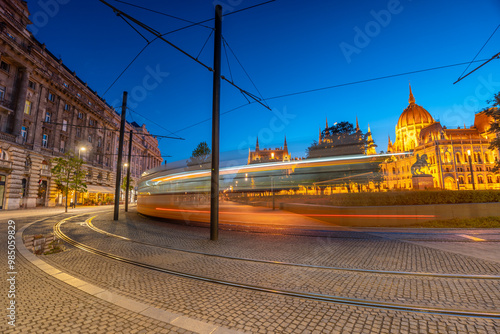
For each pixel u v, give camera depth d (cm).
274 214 1711
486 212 1364
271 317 330
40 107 3559
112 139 5659
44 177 3644
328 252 706
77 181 3166
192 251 718
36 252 712
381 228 1220
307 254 684
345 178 1288
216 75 929
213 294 411
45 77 3597
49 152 3706
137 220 1623
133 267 567
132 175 6844
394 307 360
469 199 1401
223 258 647
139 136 7338
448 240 876
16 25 3067
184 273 520
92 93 4838
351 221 1291
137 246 793
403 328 304
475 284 450
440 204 1352
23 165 3134
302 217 1584
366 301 380
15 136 3041
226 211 1338
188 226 1297
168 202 1436
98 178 5016
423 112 11362
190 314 338
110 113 5556
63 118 4112
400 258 634
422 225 1258
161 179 1541
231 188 1257
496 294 404
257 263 599
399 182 1644
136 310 345
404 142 11519
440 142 8138
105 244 823
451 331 296
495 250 714
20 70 3209
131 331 293
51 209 3142
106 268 557
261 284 457
